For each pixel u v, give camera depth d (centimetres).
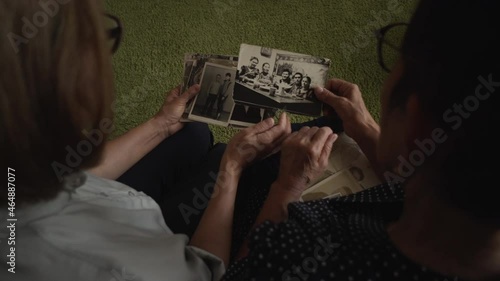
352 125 89
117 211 63
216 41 146
